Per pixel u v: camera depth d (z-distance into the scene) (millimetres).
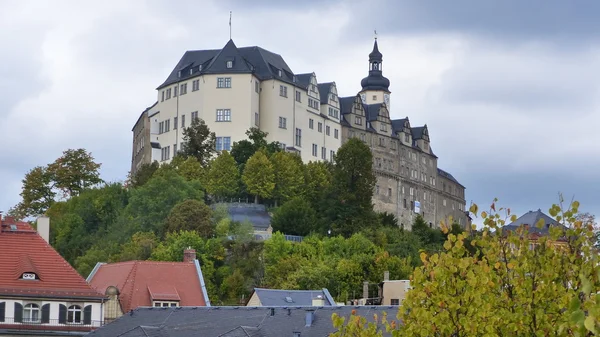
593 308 29578
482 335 41500
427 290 42438
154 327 95188
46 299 109875
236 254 194125
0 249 112500
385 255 190375
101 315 111625
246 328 87875
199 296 128375
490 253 42812
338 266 183250
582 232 42188
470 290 41781
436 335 42094
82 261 187250
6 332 107500
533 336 41688
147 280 128625
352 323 43906
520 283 41969
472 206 43594
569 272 41750
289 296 126812
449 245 43188
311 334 84250
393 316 81875
